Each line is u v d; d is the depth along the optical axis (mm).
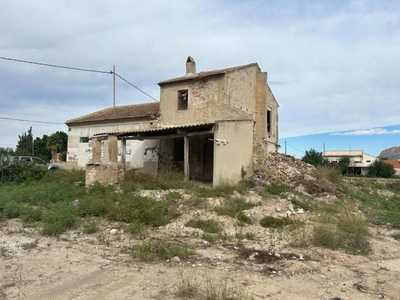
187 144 15383
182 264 5730
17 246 6664
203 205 10406
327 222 9008
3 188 14266
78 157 23125
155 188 13258
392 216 11789
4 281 4758
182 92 19484
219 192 12109
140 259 5926
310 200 12977
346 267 6031
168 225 8789
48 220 8547
